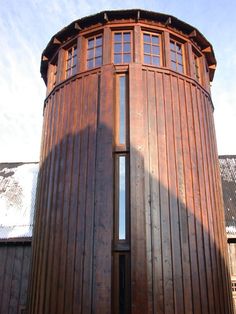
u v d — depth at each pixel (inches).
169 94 447.5
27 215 653.9
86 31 489.4
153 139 414.6
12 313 569.6
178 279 366.9
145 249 359.9
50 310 381.4
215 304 387.5
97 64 468.4
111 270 356.2
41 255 426.3
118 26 473.4
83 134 429.4
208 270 395.5
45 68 576.4
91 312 347.9
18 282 586.9
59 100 482.9
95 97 438.3
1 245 614.9
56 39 518.3
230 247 577.3
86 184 402.0
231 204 626.5
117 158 409.7
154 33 483.2
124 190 394.6
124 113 432.5
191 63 492.1
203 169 443.5
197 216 409.7
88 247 373.4
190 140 442.3
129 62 456.8
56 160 450.3
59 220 412.2
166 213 387.5
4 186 745.6
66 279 378.0
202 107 484.1
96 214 378.6
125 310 350.0
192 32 501.4
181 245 382.9
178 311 354.0
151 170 398.3
